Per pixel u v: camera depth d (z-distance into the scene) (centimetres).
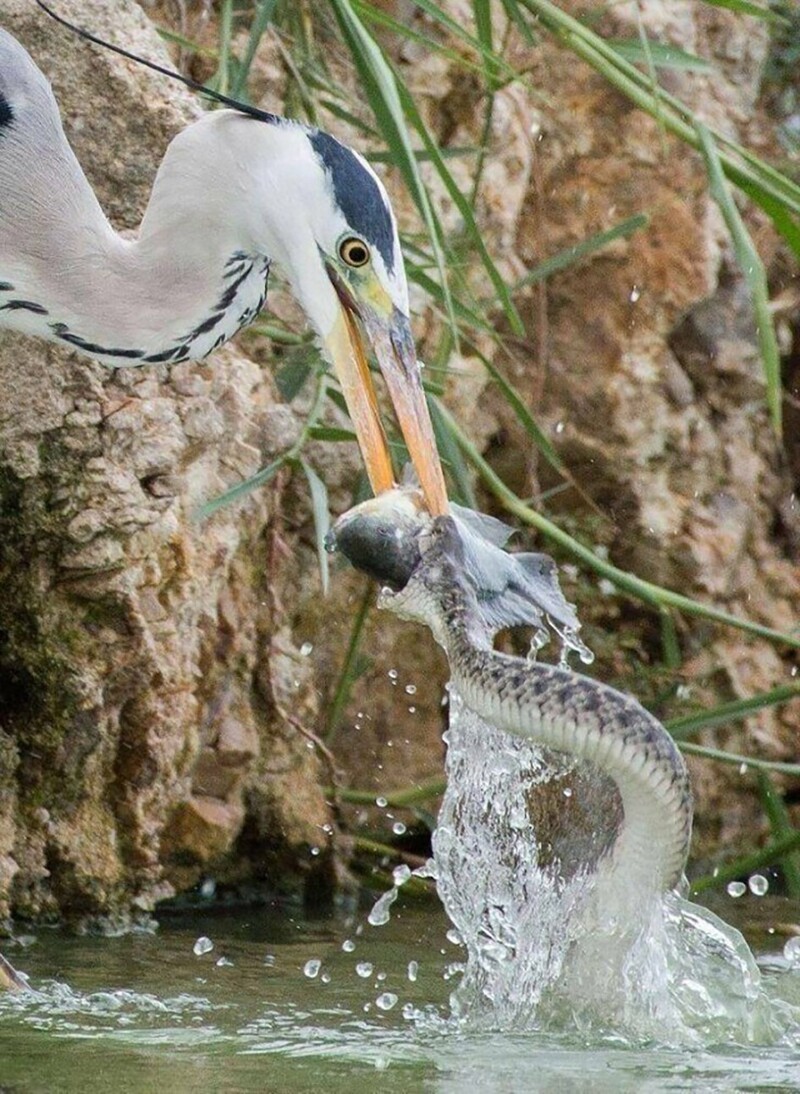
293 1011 823
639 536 1480
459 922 818
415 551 745
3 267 919
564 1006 791
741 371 1531
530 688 716
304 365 1159
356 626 1237
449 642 737
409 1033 780
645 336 1502
